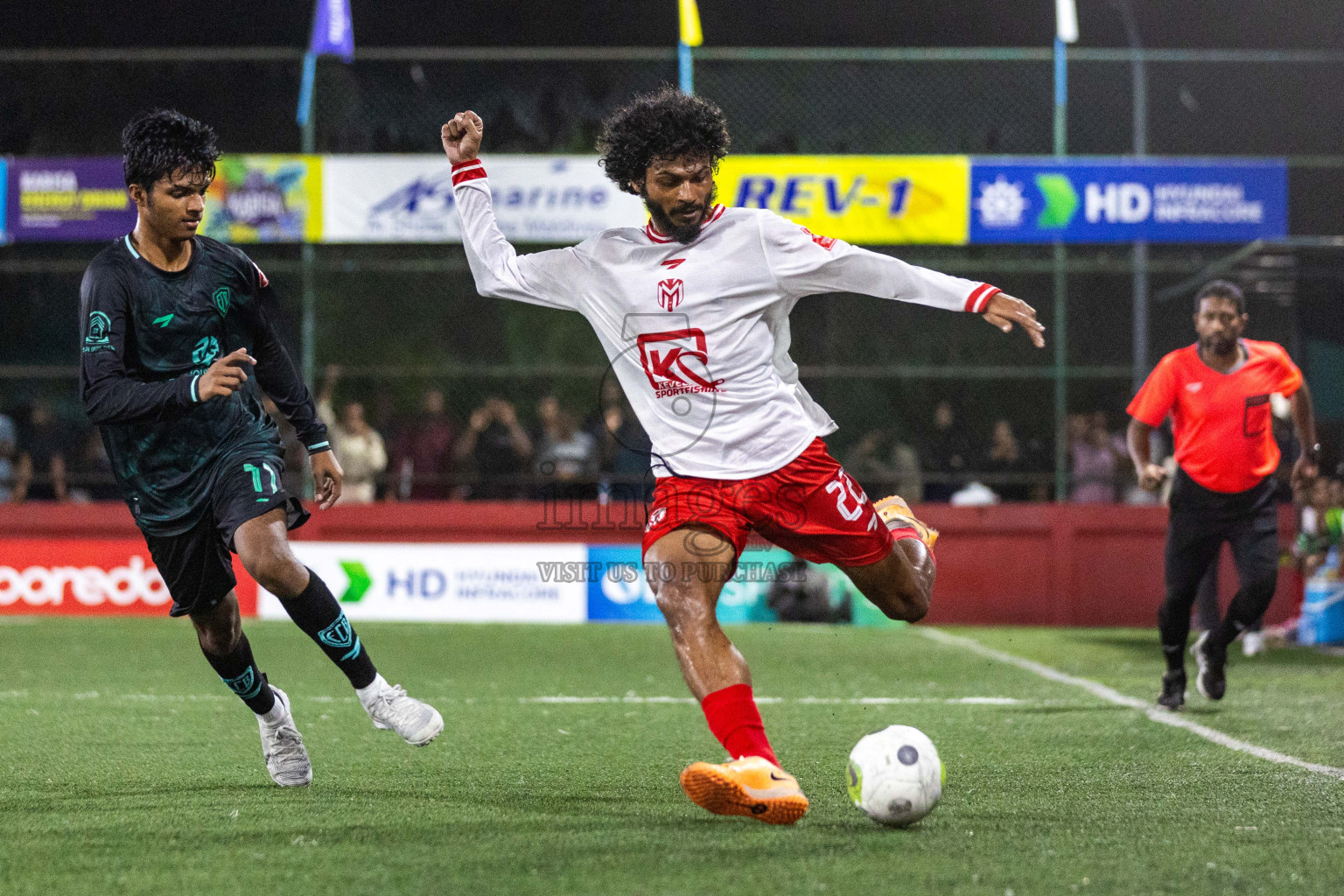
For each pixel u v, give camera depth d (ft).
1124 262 88.22
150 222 27.99
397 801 28.76
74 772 32.55
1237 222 80.94
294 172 80.12
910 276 25.52
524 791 29.99
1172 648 45.62
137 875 22.33
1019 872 22.43
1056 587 84.23
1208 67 106.42
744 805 24.58
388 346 100.12
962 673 57.72
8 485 86.84
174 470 28.50
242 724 41.19
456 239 80.38
